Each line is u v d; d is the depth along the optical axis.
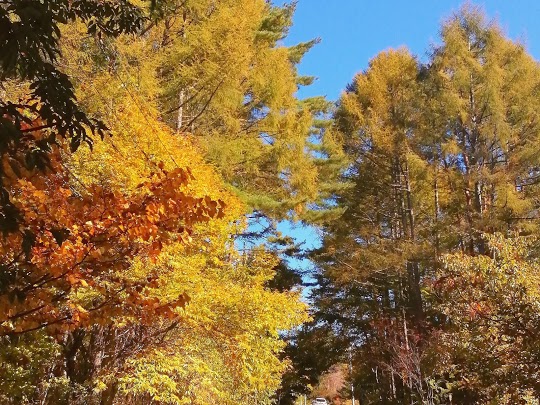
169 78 9.01
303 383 21.39
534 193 15.10
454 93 15.78
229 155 9.69
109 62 6.07
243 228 6.58
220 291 6.24
